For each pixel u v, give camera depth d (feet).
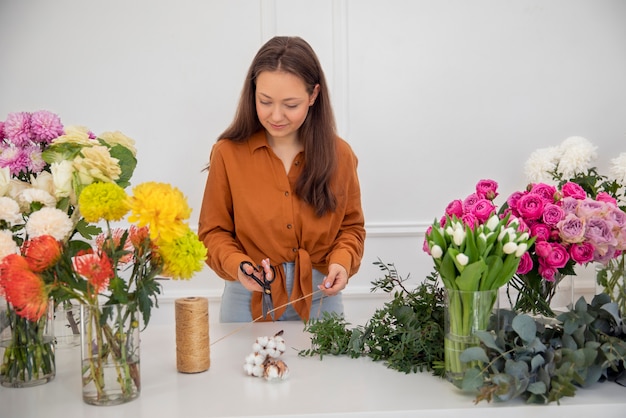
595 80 12.23
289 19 11.85
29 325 5.13
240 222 7.40
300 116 6.82
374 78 12.01
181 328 5.36
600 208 5.31
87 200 4.57
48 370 5.25
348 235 7.68
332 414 4.50
